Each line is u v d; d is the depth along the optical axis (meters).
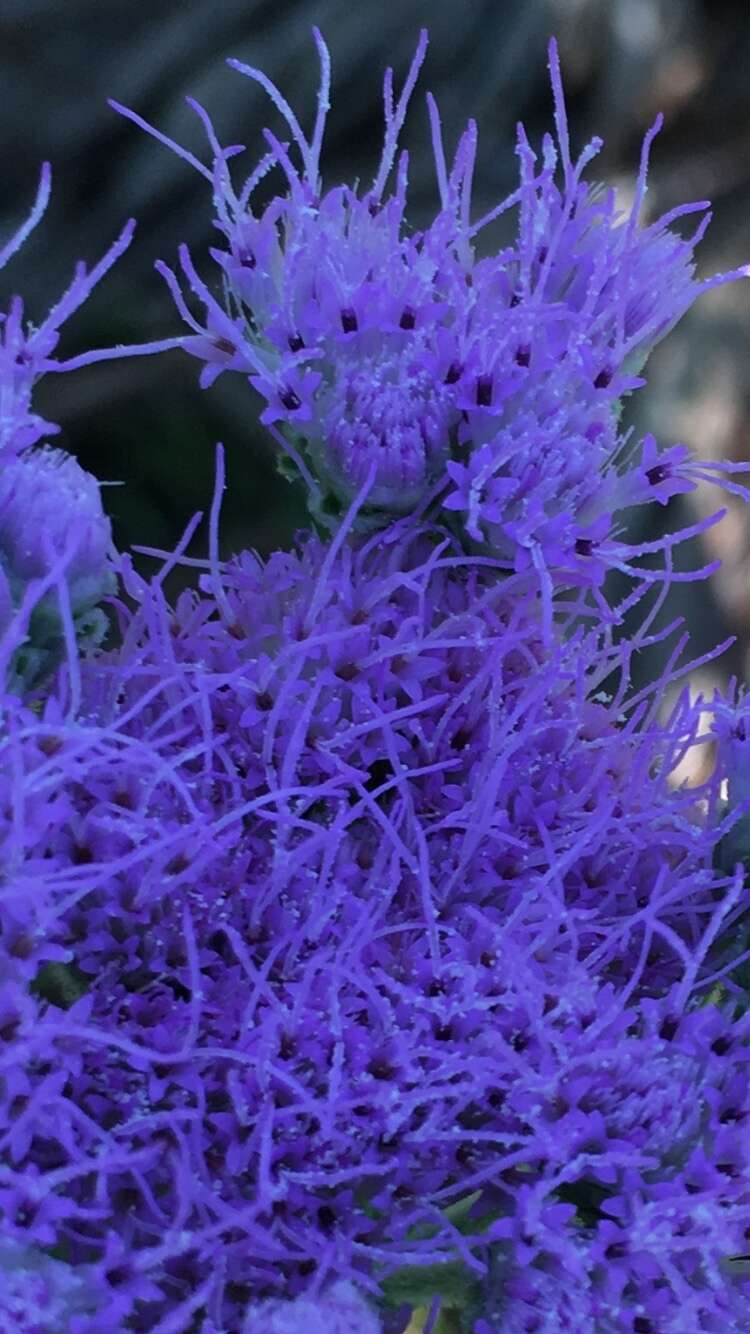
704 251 0.26
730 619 0.24
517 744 0.11
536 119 0.26
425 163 0.26
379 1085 0.10
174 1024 0.10
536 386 0.11
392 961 0.11
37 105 0.26
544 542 0.11
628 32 0.26
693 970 0.11
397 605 0.11
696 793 0.11
